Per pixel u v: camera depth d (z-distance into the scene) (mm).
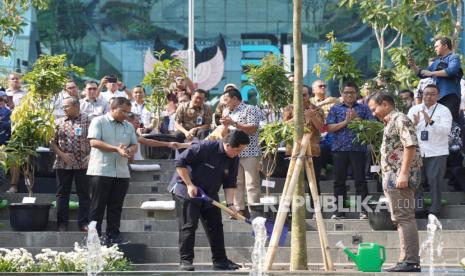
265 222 12898
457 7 19891
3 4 21906
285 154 16562
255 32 34000
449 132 15422
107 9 34438
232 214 12477
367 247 12250
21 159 15500
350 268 13828
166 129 19516
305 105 15406
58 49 34125
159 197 16422
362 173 15805
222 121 14680
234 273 11594
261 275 11547
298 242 12406
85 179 15273
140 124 19516
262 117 15750
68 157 15227
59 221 15281
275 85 16891
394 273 11555
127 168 14648
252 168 15414
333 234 14688
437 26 19859
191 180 12531
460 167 16500
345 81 18516
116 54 34438
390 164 12172
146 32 34469
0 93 17031
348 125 15766
